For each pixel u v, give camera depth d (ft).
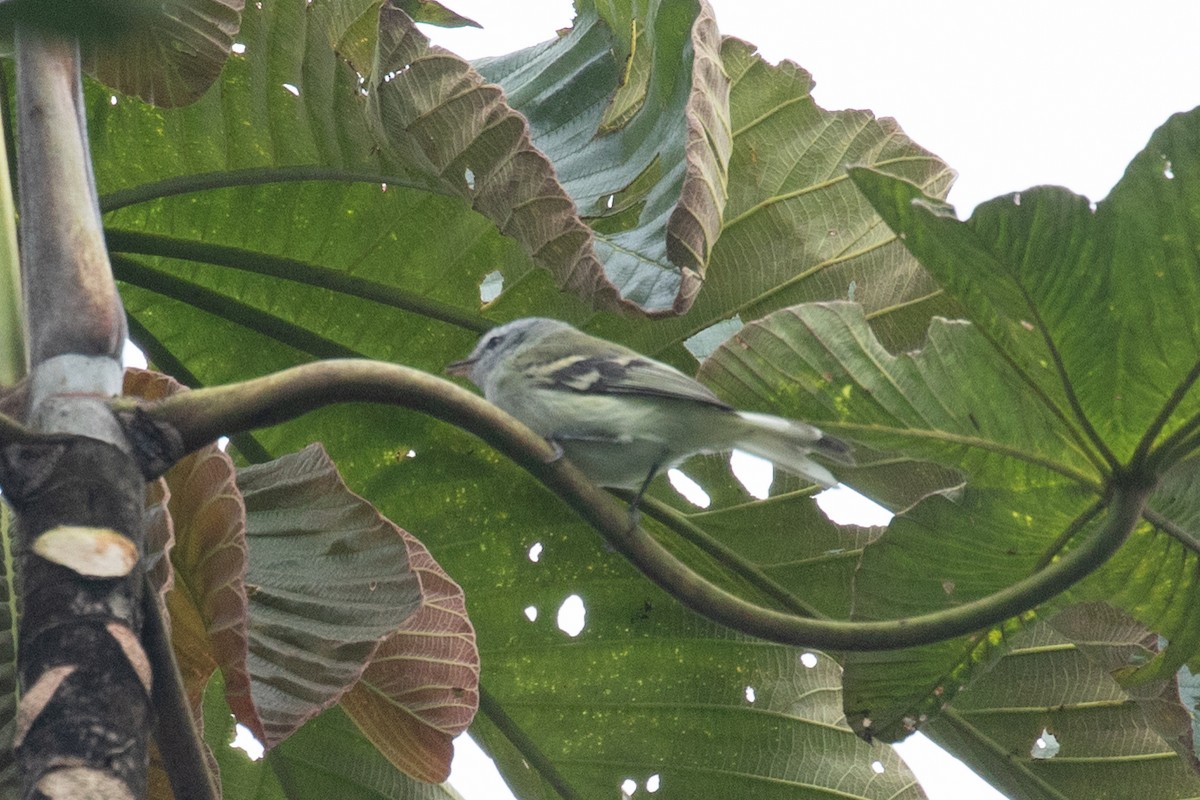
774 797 29.04
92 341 14.44
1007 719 28.94
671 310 21.20
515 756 30.50
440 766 22.26
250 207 26.63
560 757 29.73
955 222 17.28
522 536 29.45
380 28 22.02
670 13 24.36
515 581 29.58
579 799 29.81
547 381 27.48
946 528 21.47
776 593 28.25
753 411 20.92
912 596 22.33
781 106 28.78
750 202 28.45
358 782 28.78
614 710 29.53
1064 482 20.20
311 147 25.85
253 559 20.92
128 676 12.71
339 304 27.94
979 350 19.39
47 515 13.12
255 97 25.41
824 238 28.48
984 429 20.04
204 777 15.02
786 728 29.14
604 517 16.71
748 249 28.40
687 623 29.35
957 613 17.60
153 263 27.32
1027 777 29.14
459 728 22.11
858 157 28.71
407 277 27.43
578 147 26.96
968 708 29.09
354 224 26.78
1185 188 16.96
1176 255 17.44
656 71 25.17
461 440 28.84
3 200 16.46
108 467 13.52
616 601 29.48
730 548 28.50
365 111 25.22
